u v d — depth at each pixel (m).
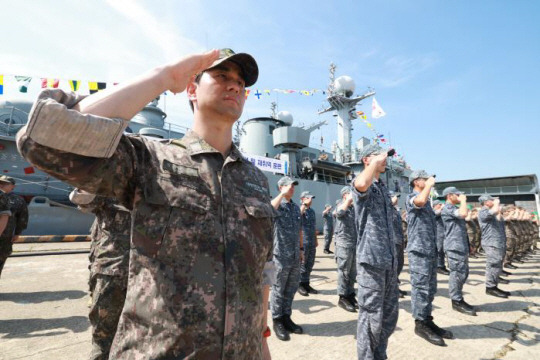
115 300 2.00
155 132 11.96
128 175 0.86
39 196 10.65
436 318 4.07
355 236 4.59
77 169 0.71
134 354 0.83
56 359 2.67
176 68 0.84
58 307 4.08
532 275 7.43
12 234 4.26
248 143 16.61
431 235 3.58
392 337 3.43
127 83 0.77
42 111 0.63
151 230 0.87
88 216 11.52
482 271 7.73
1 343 2.95
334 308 4.43
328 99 21.30
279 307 3.48
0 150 10.23
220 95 1.07
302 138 14.94
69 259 7.62
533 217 13.07
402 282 6.29
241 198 1.04
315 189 15.59
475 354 3.02
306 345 3.14
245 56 1.05
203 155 1.03
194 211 0.90
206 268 0.88
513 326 3.79
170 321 0.81
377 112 12.52
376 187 2.77
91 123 0.67
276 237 3.64
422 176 3.74
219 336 0.84
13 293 4.66
